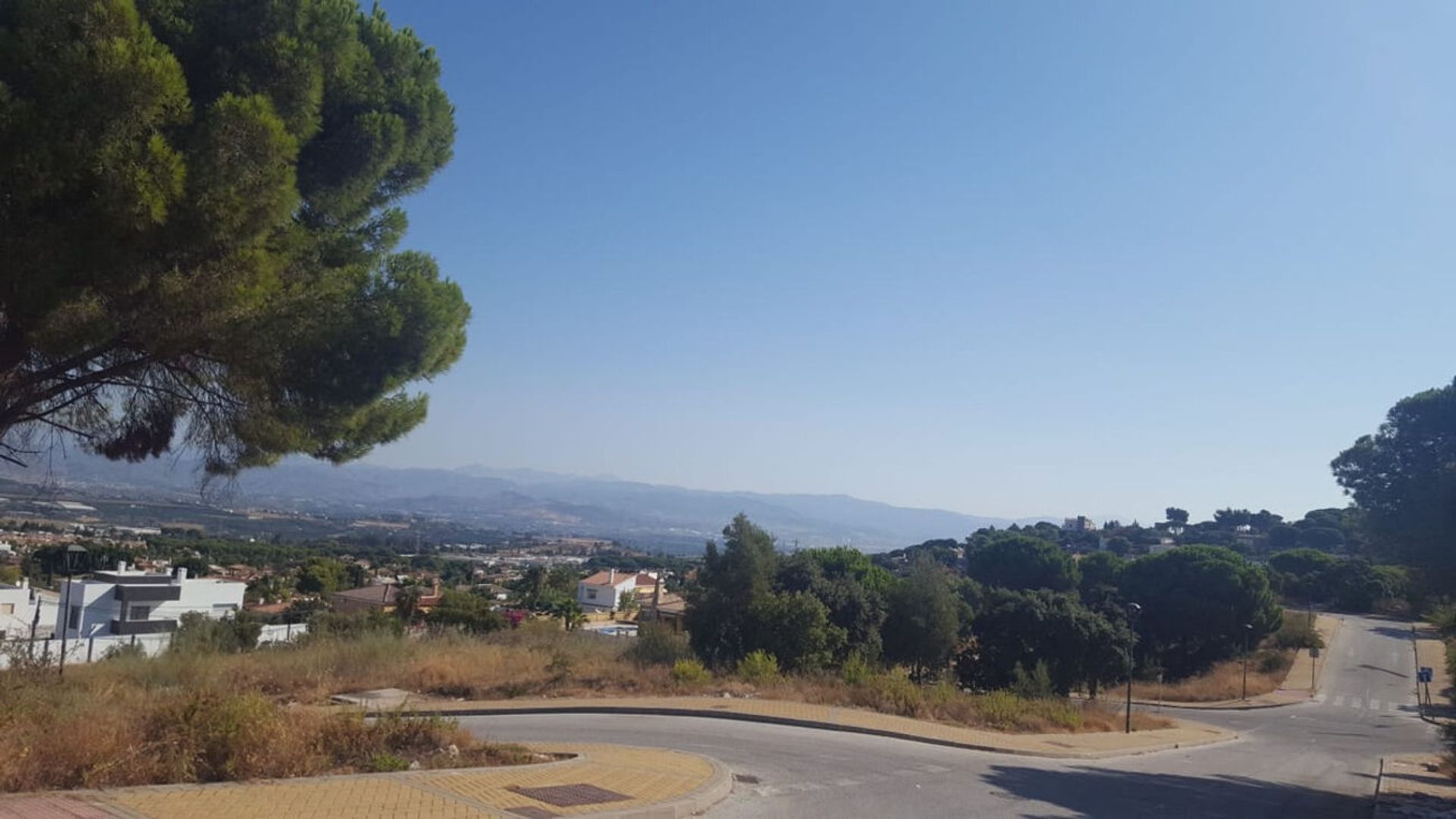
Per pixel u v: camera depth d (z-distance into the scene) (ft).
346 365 33.86
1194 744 84.53
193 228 28.19
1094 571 291.79
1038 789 41.32
